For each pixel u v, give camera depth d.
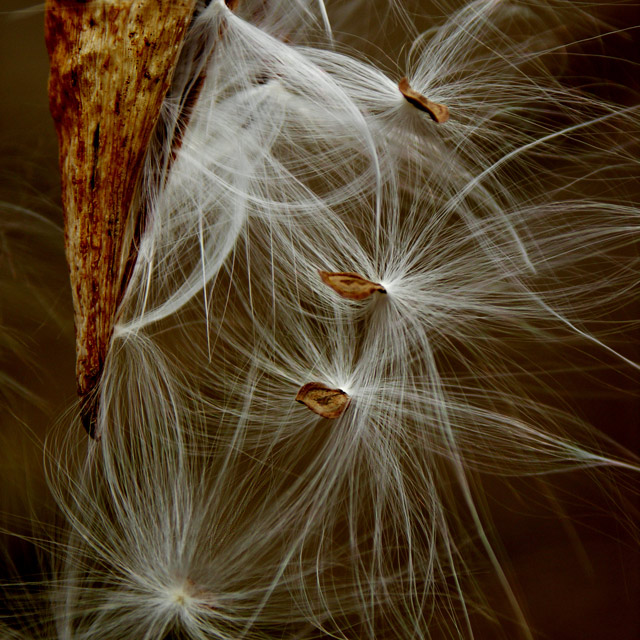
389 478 0.38
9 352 0.38
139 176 0.37
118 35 0.36
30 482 0.38
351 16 0.38
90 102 0.36
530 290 0.38
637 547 0.38
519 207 0.38
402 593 0.38
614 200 0.38
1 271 0.39
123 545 0.38
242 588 0.38
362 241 0.38
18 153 0.39
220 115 0.37
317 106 0.37
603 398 0.38
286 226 0.38
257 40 0.37
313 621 0.38
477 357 0.38
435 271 0.38
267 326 0.38
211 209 0.37
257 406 0.38
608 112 0.38
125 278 0.37
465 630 0.38
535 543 0.38
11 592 0.38
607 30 0.38
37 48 0.38
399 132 0.37
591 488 0.38
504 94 0.38
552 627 0.38
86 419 0.37
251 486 0.38
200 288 0.38
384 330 0.37
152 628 0.38
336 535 0.38
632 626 0.38
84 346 0.37
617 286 0.38
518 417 0.38
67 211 0.37
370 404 0.38
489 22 0.38
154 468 0.38
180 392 0.38
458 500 0.38
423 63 0.38
